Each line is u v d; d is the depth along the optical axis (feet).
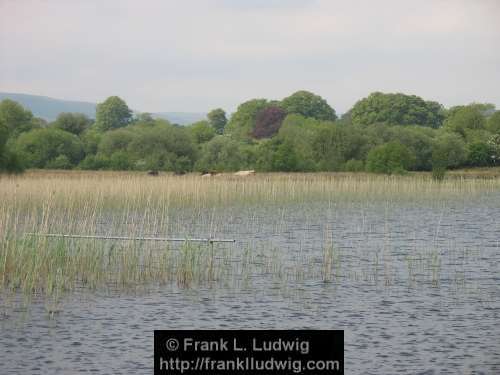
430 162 340.80
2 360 55.42
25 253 80.79
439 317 67.41
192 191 159.12
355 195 180.86
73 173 251.60
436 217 148.97
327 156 323.37
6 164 214.28
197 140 471.21
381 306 71.51
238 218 140.56
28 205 126.93
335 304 72.28
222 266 89.35
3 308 69.46
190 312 68.90
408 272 88.48
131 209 141.38
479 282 82.94
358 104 595.47
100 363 55.06
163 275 81.87
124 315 67.72
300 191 177.27
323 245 109.60
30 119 474.08
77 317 66.85
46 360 55.52
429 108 595.88
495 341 60.03
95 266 81.76
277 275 85.46
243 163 334.85
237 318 67.00
